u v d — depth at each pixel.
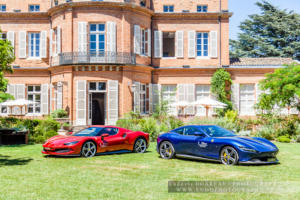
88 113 20.88
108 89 20.73
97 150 10.61
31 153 11.38
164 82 23.59
